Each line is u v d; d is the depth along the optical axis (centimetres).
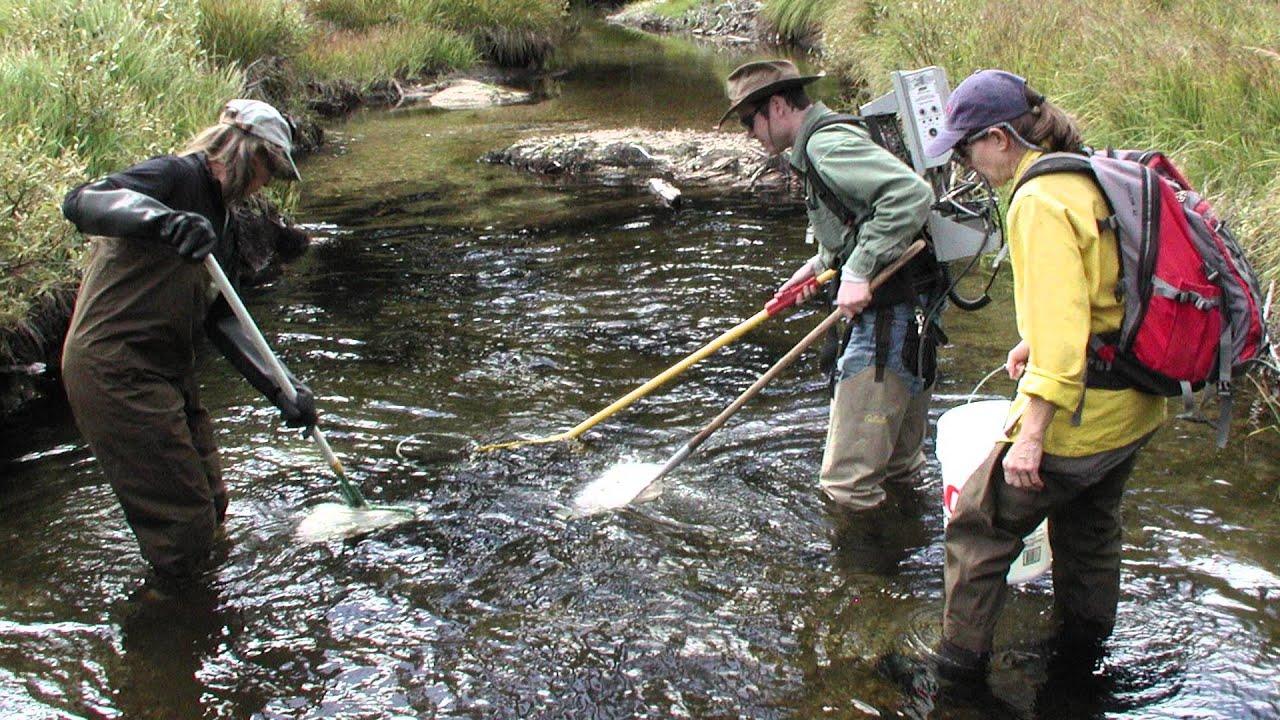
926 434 473
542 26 1912
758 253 755
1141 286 257
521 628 347
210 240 315
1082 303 256
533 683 321
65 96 686
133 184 327
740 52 1934
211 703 315
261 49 1253
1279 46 705
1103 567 311
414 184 990
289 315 647
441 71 1678
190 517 369
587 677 322
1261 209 571
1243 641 323
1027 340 262
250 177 355
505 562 384
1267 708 295
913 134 376
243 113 351
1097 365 268
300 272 733
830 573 371
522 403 521
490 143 1163
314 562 386
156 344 351
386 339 606
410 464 460
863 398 394
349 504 419
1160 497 406
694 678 320
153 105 805
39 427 502
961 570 303
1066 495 282
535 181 995
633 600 360
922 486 425
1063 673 312
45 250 530
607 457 463
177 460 361
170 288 346
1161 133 688
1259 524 386
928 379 400
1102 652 320
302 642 342
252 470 455
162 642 343
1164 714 295
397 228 843
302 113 1214
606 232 820
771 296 667
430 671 327
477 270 733
